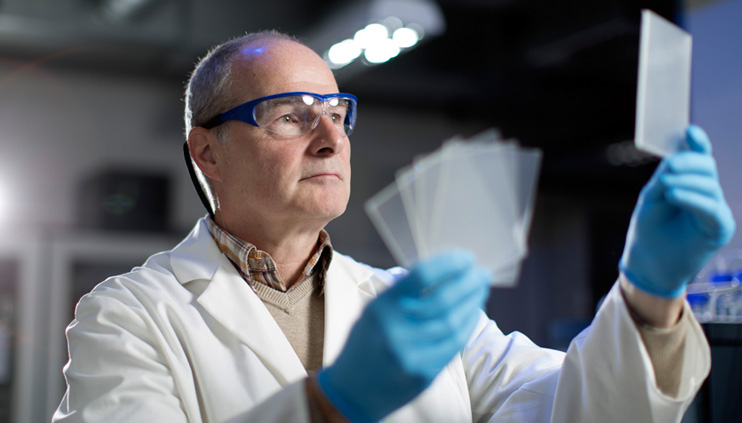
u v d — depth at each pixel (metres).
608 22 4.65
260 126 1.24
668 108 0.83
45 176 5.12
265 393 1.11
